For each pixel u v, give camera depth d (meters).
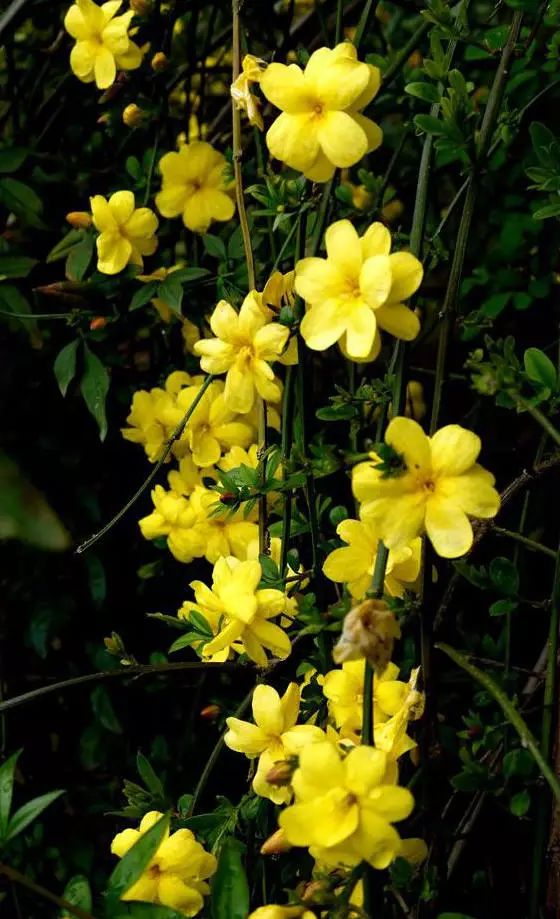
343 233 0.56
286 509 0.65
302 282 0.56
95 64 0.75
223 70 0.85
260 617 0.61
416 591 0.62
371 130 0.58
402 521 0.54
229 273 0.75
